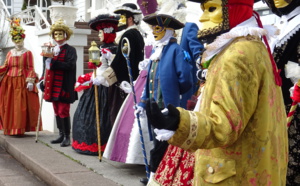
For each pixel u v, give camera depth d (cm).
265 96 184
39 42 802
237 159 185
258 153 183
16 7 1734
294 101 272
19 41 710
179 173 288
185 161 287
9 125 698
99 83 466
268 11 592
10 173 529
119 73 465
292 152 287
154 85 375
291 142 287
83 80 556
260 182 183
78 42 733
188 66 361
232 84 177
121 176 442
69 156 540
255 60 183
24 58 705
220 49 193
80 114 557
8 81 704
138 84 454
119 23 539
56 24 614
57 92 610
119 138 454
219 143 171
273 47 302
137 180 426
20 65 701
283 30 304
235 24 198
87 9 1555
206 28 204
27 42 877
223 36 190
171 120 163
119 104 521
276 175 187
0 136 709
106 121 537
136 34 462
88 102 554
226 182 185
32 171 525
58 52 613
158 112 161
